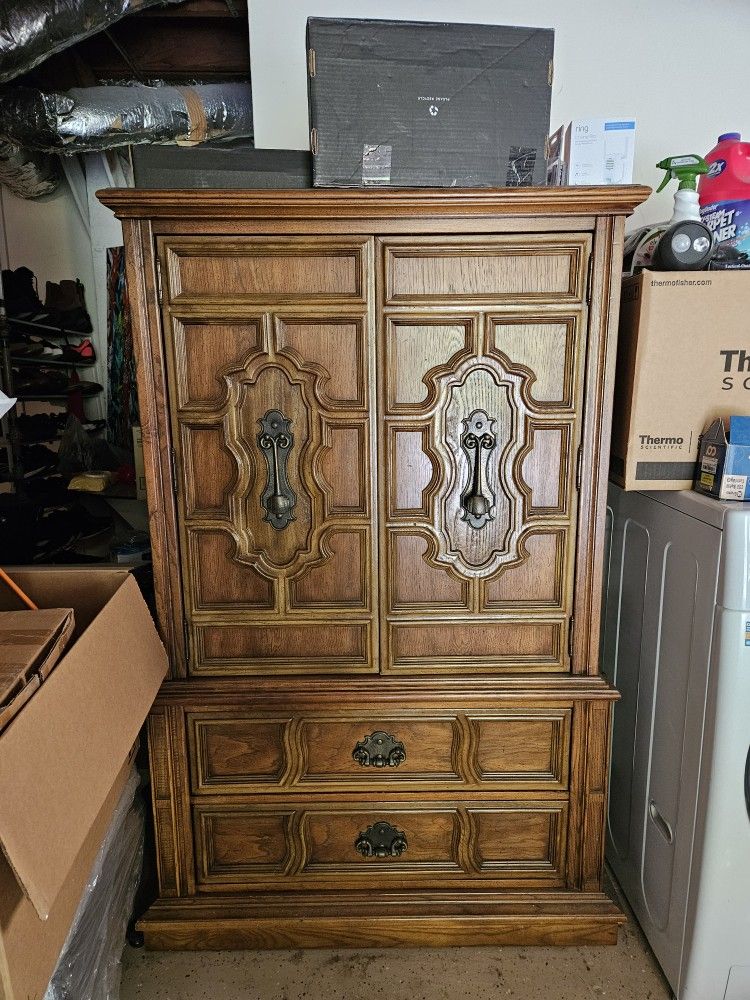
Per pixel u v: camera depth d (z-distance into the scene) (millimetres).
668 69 1647
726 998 1156
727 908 1112
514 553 1229
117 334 2346
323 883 1343
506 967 1300
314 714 1274
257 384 1167
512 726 1287
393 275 1137
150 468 1177
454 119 1135
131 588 1076
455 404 1181
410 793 1313
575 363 1158
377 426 1182
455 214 1104
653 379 1162
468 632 1267
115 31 1922
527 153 1158
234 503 1201
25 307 2162
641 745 1369
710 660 1083
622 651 1472
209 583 1239
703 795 1103
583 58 1642
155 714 1254
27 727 689
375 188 1064
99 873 1078
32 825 657
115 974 1180
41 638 827
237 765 1303
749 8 1609
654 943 1307
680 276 1119
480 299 1138
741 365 1147
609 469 1289
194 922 1303
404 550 1235
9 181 2143
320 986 1264
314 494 1203
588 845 1317
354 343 1161
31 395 2268
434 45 1109
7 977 670
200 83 2109
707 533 1092
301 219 1107
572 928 1328
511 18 1619
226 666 1265
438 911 1314
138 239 1102
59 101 1778
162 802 1296
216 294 1134
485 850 1340
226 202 1066
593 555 1228
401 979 1277
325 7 1604
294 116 1662
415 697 1250
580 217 1112
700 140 1688
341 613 1244
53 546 2221
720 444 1112
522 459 1196
